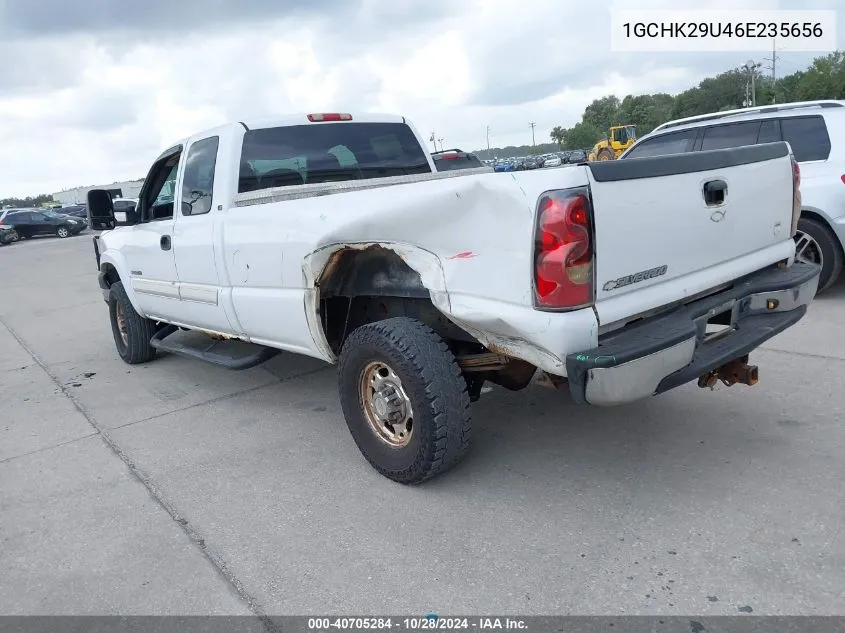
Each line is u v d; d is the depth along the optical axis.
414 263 3.20
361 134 5.14
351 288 3.80
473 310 2.98
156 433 4.71
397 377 3.42
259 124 4.63
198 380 5.92
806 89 67.75
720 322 3.50
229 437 4.52
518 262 2.79
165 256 5.20
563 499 3.33
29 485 4.02
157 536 3.32
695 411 4.18
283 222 3.86
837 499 3.08
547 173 2.71
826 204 6.12
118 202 6.15
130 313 6.30
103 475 4.08
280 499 3.59
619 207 2.79
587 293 2.71
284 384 5.57
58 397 5.78
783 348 5.19
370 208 3.29
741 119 6.78
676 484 3.36
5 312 10.95
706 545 2.85
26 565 3.16
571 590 2.65
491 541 3.03
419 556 2.96
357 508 3.42
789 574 2.62
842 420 3.85
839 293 6.62
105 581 2.98
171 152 5.15
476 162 14.47
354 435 3.76
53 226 34.75
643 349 2.72
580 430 4.08
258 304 4.21
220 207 4.50
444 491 3.51
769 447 3.63
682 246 3.09
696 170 3.12
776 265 3.81
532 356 2.92
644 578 2.68
